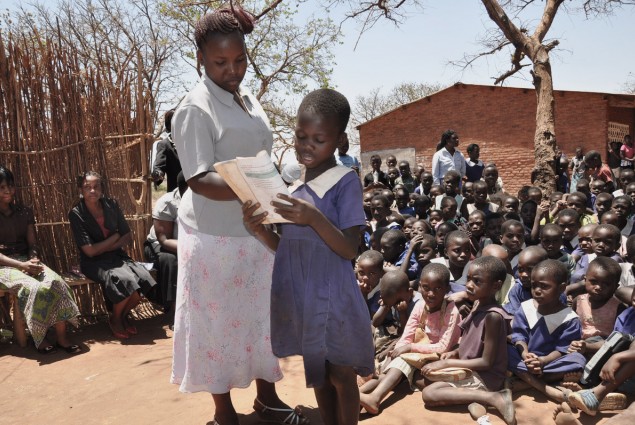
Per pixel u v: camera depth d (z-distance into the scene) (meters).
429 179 9.63
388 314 4.48
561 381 3.47
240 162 1.99
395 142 21.62
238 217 2.90
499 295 4.59
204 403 3.56
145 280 5.28
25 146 5.56
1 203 5.16
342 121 2.21
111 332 5.32
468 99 20.47
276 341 2.44
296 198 2.13
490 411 3.24
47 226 5.69
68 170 5.71
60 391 3.96
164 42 21.97
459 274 4.61
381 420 3.24
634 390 3.31
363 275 4.37
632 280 4.43
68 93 5.64
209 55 2.66
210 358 2.93
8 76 5.47
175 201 5.40
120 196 5.97
